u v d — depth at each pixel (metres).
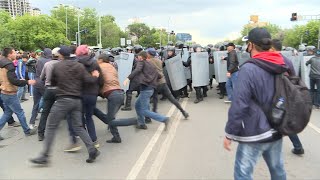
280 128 3.64
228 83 12.19
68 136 8.20
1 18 92.75
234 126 3.61
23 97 14.29
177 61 13.15
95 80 6.43
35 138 8.10
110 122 7.36
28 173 5.81
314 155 6.65
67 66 6.02
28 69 14.75
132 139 7.89
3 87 7.92
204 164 6.17
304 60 12.43
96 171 5.88
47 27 88.62
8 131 8.80
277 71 3.66
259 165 6.04
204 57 13.09
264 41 3.70
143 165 6.14
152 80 8.49
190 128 8.92
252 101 3.68
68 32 112.56
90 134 7.06
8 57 7.83
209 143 7.51
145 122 9.59
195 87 13.16
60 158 6.59
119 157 6.61
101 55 7.41
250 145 3.69
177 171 5.84
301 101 3.67
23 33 86.69
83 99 6.75
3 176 5.67
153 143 7.54
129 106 11.59
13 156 6.73
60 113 6.02
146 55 8.45
